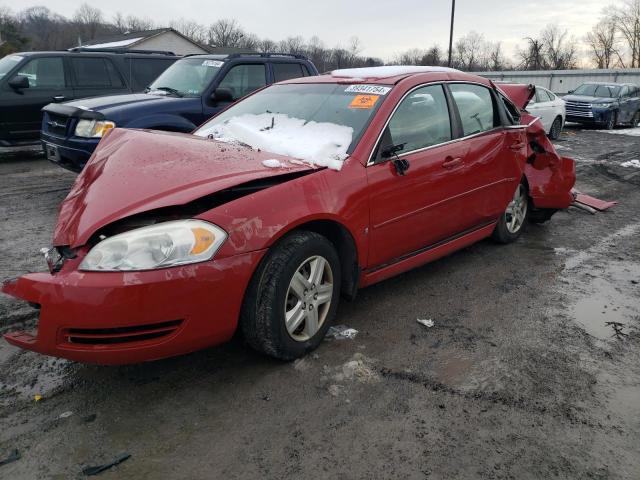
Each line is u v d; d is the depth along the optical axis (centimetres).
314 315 311
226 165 300
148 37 4144
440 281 439
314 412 263
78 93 956
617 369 310
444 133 407
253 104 437
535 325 363
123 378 290
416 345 331
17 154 1062
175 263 247
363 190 329
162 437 244
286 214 284
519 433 251
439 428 253
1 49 4131
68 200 309
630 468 230
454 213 417
